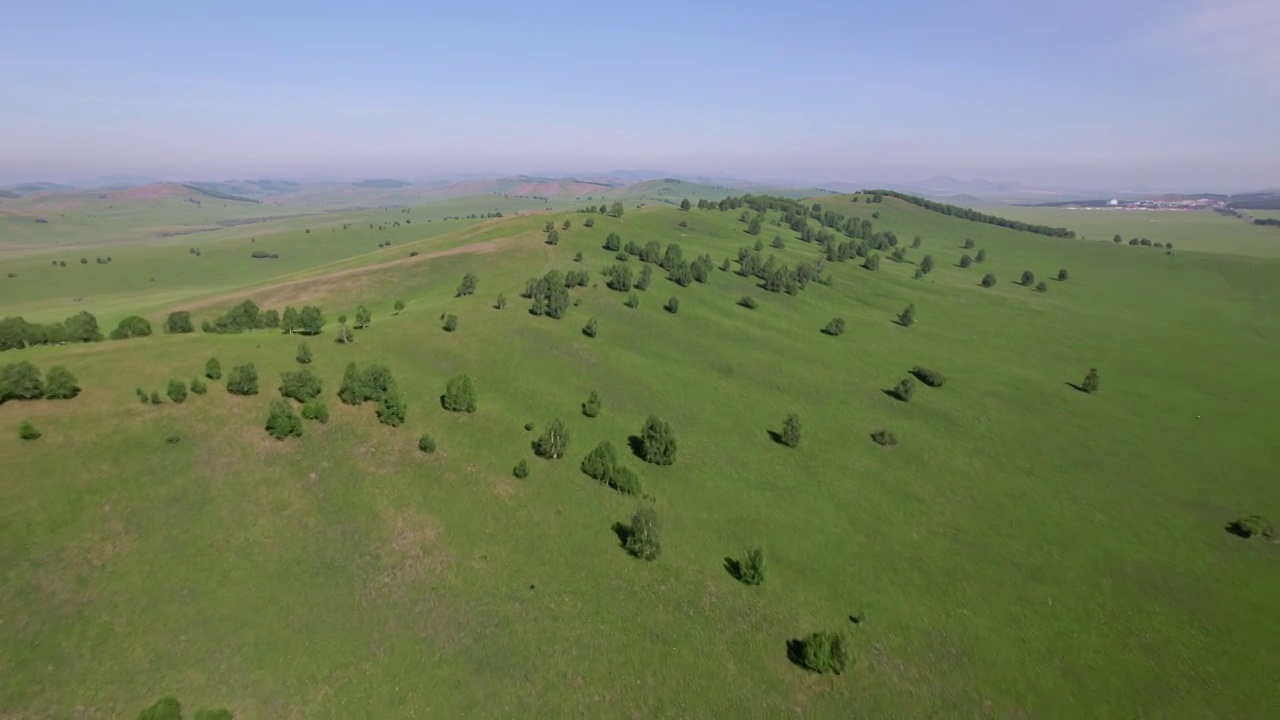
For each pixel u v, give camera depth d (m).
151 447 58.59
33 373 59.22
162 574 47.78
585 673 46.88
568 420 85.62
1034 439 100.88
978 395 117.12
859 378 119.31
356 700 41.97
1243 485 89.88
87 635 42.06
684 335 126.31
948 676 52.28
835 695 48.47
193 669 41.72
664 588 57.72
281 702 40.88
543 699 44.19
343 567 52.97
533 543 60.88
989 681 52.38
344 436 68.38
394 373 84.94
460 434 75.19
